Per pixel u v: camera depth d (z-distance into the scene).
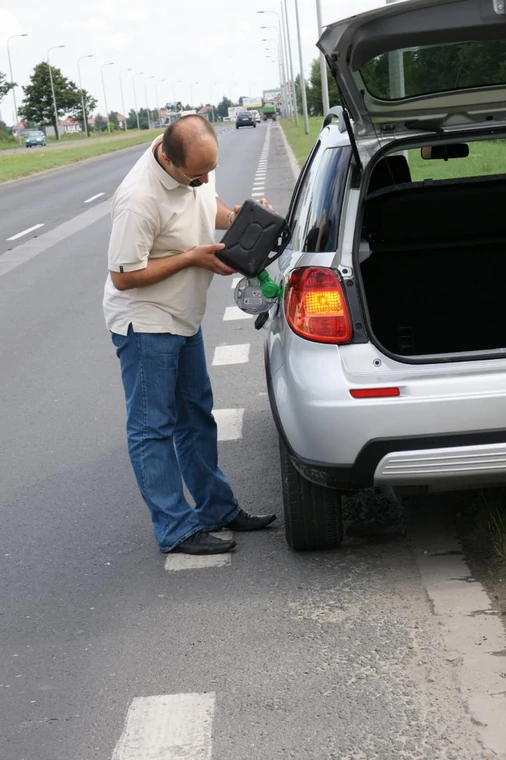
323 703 3.20
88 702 3.35
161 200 4.16
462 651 3.44
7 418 6.98
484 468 3.74
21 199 29.66
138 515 5.05
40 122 135.00
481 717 3.04
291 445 3.95
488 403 3.69
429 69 3.88
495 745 2.90
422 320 4.80
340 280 3.84
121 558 4.54
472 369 3.73
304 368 3.84
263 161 35.03
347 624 3.71
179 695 3.33
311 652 3.54
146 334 4.34
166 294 4.32
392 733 3.00
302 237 4.20
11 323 10.62
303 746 2.98
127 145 72.25
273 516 4.73
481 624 3.60
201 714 3.20
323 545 4.35
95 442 6.28
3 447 6.34
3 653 3.75
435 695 3.19
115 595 4.16
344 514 4.75
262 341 8.58
